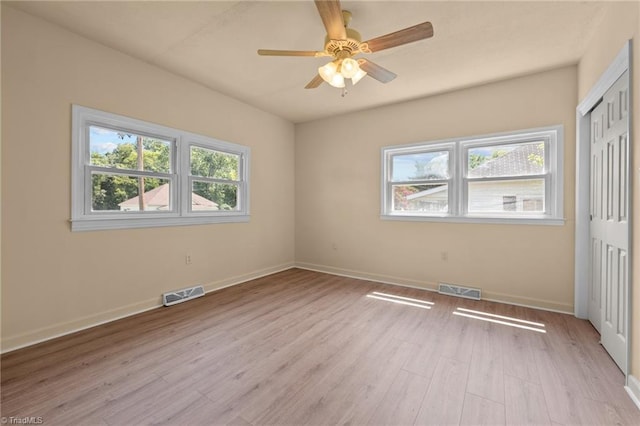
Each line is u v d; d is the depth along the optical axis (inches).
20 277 85.7
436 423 56.5
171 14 86.0
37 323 89.0
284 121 187.6
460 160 138.2
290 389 66.9
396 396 64.5
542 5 80.0
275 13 85.2
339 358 80.4
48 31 90.0
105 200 106.3
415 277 150.6
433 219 144.8
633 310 66.2
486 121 130.7
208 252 141.8
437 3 79.7
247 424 56.3
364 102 155.3
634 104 65.9
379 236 162.6
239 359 79.8
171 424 56.3
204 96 137.6
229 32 95.0
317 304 124.3
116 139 109.1
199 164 139.2
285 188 189.3
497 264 129.3
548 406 61.2
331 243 181.0
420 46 100.3
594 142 98.3
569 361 78.6
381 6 81.0
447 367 75.9
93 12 85.3
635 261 65.5
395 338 92.7
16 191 84.7
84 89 98.4
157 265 121.0
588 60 98.3
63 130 94.0
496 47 100.9
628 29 68.7
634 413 58.9
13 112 83.8
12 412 58.9
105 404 61.5
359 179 169.5
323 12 66.4
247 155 161.0
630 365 66.5
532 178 122.7
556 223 116.1
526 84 121.7
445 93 140.7
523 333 96.0
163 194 124.3
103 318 104.0
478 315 111.8
